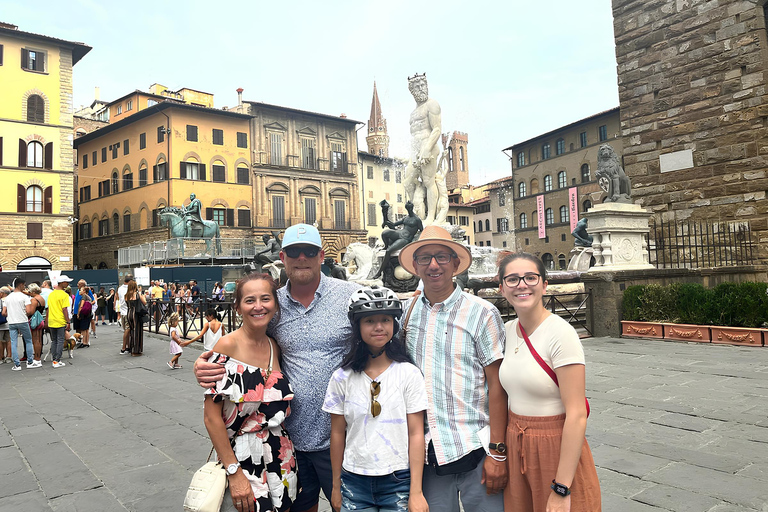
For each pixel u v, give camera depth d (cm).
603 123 4900
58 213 3953
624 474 413
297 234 287
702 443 477
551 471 240
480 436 263
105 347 1512
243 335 274
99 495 432
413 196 1831
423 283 281
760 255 1387
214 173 4700
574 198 5172
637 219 1320
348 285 304
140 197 4716
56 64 3975
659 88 1603
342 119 5544
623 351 1001
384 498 252
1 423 679
